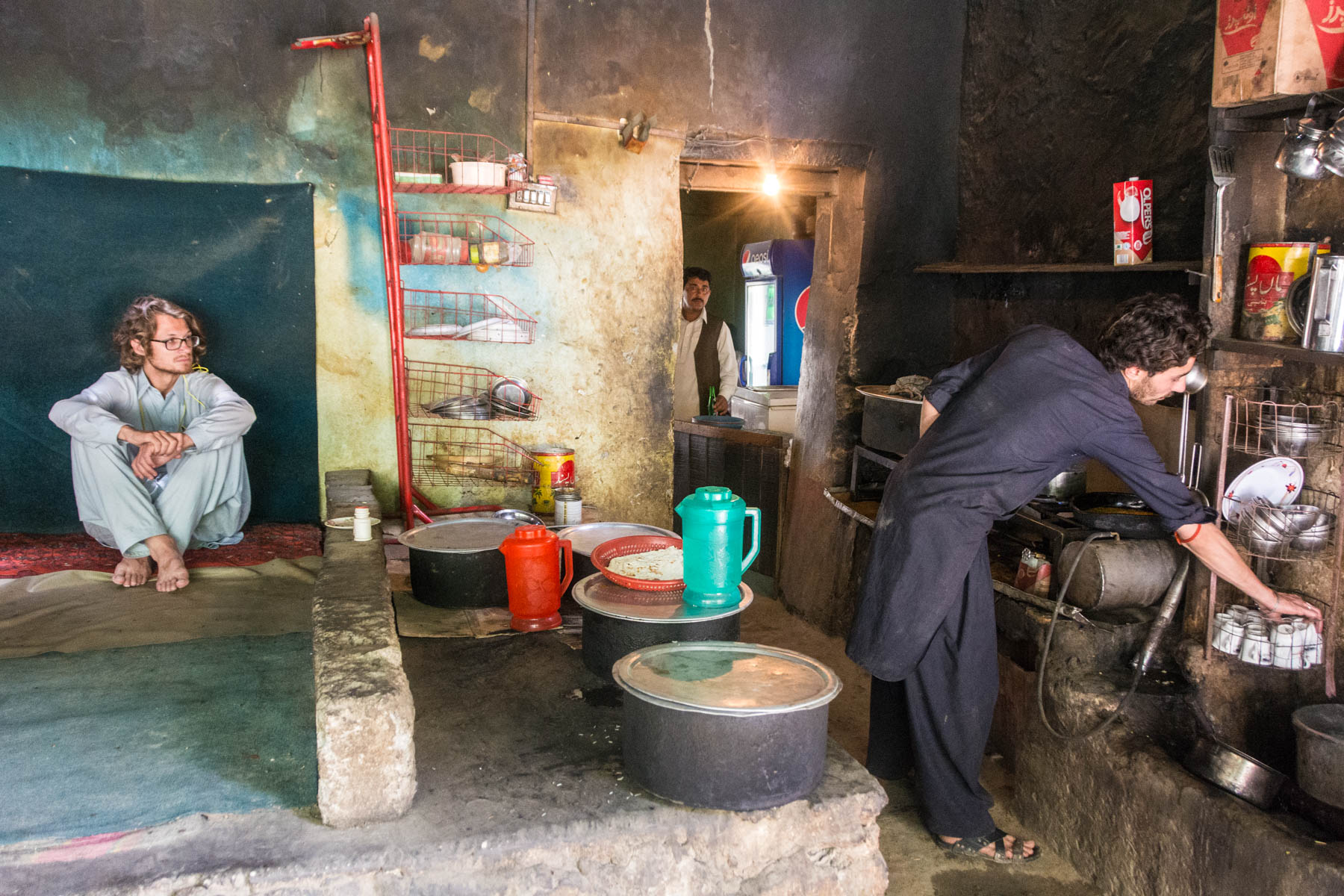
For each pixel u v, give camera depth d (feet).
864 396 13.89
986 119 14.58
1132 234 10.98
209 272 11.47
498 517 11.34
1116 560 9.25
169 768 6.63
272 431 12.02
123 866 5.55
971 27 14.80
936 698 8.80
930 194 15.21
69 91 10.74
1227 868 7.38
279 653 8.64
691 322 19.39
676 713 6.23
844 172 15.02
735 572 8.11
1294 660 7.78
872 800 6.61
